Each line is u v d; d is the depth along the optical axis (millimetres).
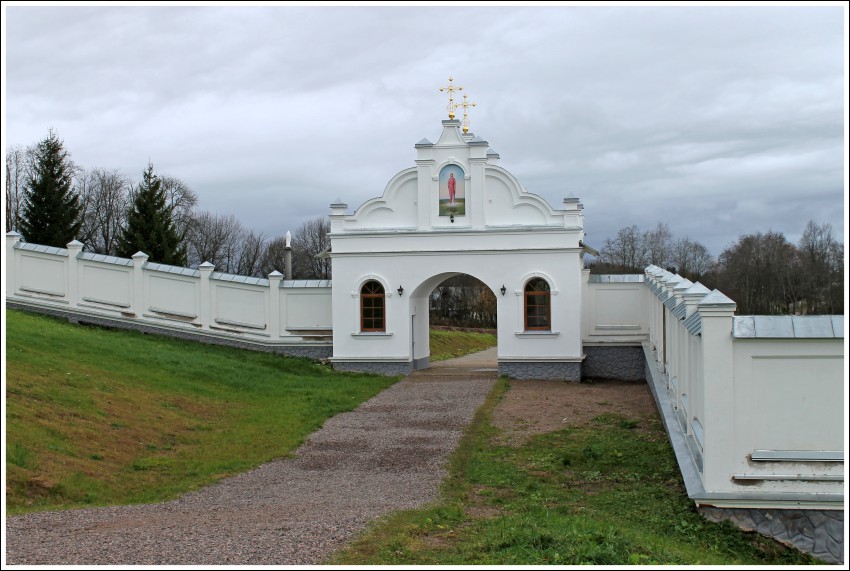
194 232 86250
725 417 10992
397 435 18312
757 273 53531
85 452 14812
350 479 14242
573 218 28625
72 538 9750
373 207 29781
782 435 10898
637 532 10656
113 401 18594
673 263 83000
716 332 11023
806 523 10844
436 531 10227
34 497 12367
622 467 14984
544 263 28859
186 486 13766
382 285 29672
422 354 31766
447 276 30781
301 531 9922
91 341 25375
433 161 29297
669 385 18469
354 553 9016
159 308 31766
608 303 30469
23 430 14766
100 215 73625
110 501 12672
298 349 30875
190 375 23797
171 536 9742
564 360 28828
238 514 11219
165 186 72938
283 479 14297
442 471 14805
